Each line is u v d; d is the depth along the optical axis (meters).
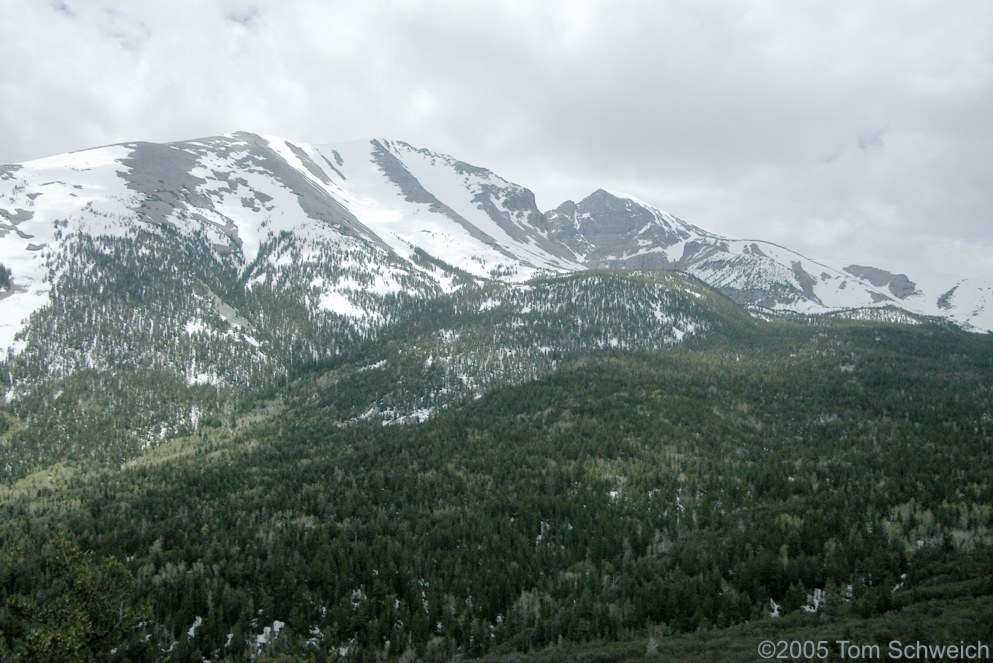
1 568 124.81
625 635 107.12
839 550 125.25
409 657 109.00
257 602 123.12
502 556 136.75
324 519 158.12
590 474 172.00
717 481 166.88
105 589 70.75
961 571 111.75
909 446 188.50
